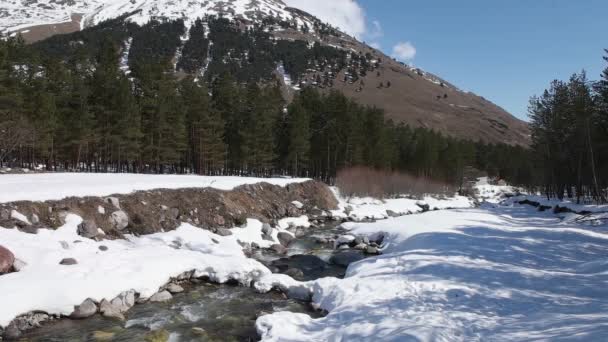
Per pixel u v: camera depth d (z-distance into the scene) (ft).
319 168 193.57
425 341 20.84
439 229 70.38
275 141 186.19
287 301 38.34
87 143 133.39
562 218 100.22
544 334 21.57
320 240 71.46
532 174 225.97
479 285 34.73
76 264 35.68
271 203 87.15
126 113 133.90
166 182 65.51
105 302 32.27
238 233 63.67
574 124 138.00
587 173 145.28
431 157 224.33
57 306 29.78
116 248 43.55
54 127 124.67
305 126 171.12
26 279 30.60
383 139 199.00
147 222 52.95
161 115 144.05
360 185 151.64
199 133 160.15
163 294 36.76
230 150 175.42
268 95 184.14
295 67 605.73
